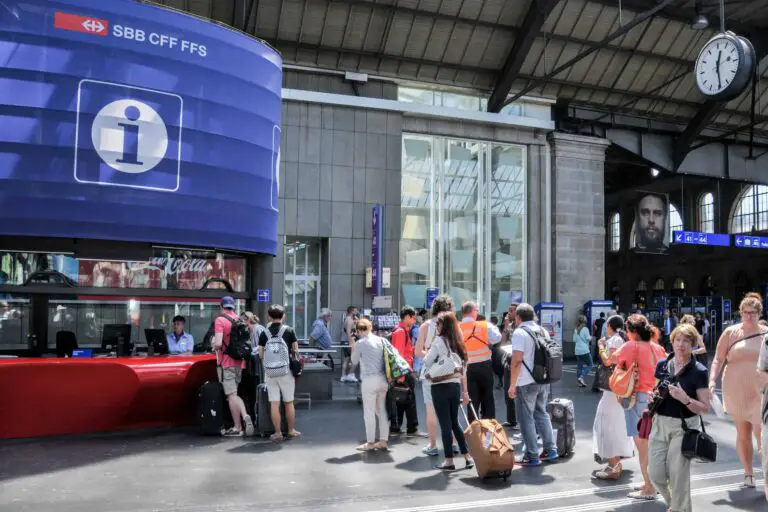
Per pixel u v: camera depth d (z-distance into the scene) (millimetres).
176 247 11727
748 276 38125
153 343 10945
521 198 23078
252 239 12570
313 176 19922
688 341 5113
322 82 20578
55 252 10672
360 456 7867
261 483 6531
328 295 19844
